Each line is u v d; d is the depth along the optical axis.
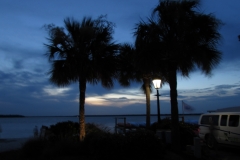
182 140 12.02
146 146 9.30
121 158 9.16
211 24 10.54
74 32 12.91
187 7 10.88
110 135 9.62
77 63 12.36
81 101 12.86
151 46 10.62
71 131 12.83
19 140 16.56
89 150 9.70
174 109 10.83
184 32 10.73
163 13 10.76
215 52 10.82
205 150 10.52
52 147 10.25
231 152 11.80
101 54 12.75
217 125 12.68
